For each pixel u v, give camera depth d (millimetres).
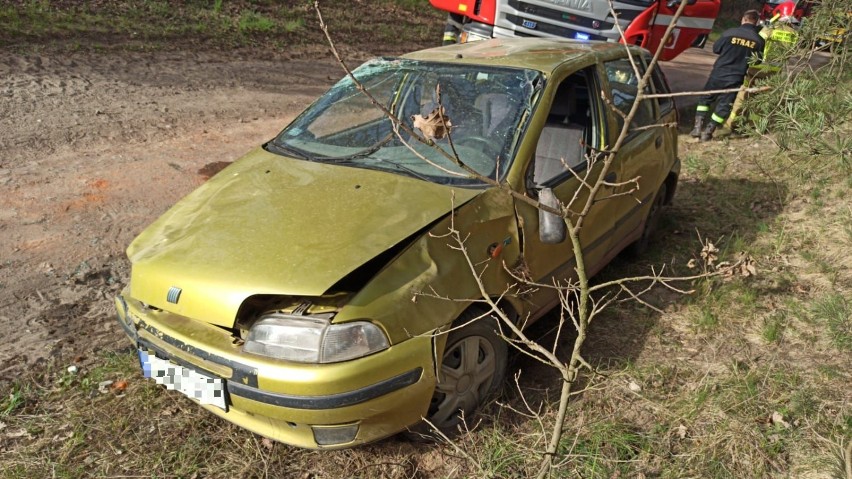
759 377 3641
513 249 3336
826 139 3607
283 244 2887
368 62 4402
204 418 3285
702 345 4012
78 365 3648
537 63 3924
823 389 3531
